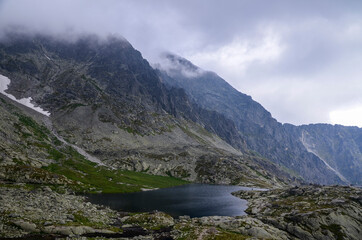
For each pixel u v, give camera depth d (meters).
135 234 60.72
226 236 58.81
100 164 196.62
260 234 64.25
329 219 70.00
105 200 106.25
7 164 118.50
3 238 44.50
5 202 61.06
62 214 62.66
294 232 69.31
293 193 107.38
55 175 124.69
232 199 131.00
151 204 107.00
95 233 56.41
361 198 81.81
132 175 193.75
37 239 46.50
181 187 182.00
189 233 62.00
